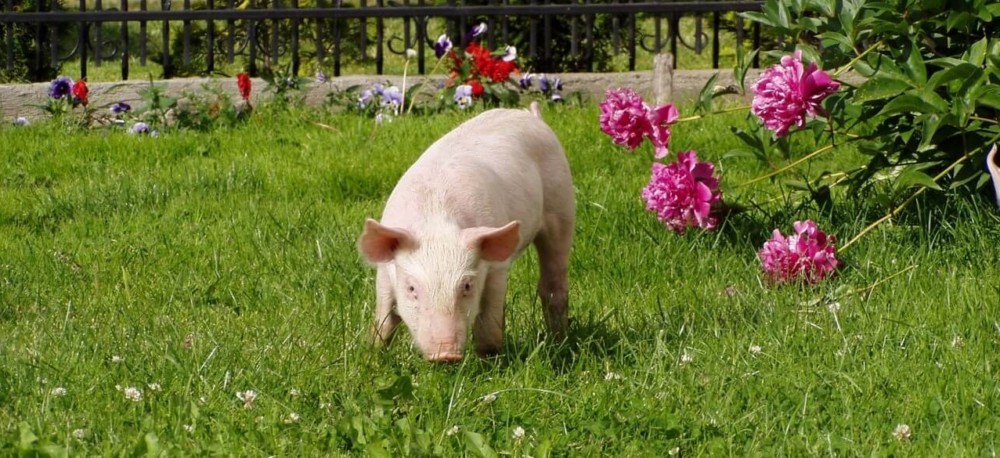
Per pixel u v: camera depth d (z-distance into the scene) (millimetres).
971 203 4109
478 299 3463
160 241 4328
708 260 4047
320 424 3318
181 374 3463
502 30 6453
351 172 4820
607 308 3844
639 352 3586
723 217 4188
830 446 3197
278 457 3193
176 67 7992
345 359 3486
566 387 3488
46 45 7051
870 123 4215
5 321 3830
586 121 5305
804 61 4117
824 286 3857
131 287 3996
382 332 3578
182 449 3189
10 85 5777
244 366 3508
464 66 5695
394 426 3268
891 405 3336
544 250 3803
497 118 3844
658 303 3736
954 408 3301
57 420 3309
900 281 3832
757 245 4164
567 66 6848
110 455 3156
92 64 8727
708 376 3463
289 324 3736
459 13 5855
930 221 4074
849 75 5418
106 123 5711
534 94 5746
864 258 3986
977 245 3982
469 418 3328
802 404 3342
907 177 3920
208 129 5504
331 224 4391
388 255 3467
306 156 5070
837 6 4078
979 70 3805
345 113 5668
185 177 4844
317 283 3979
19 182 4961
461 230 3467
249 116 5621
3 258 4215
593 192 4562
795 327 3627
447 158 3650
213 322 3777
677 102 5742
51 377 3457
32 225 4543
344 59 7984
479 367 3537
